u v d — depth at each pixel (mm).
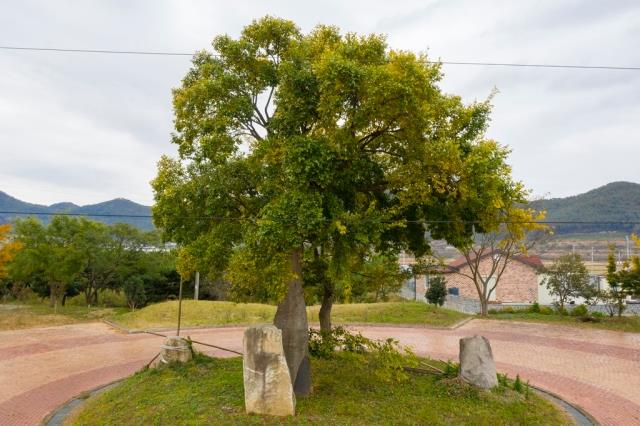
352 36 11469
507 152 12070
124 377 16484
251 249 10719
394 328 26297
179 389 12547
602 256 57312
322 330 14570
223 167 12148
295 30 12445
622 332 24828
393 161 12945
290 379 10891
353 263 12492
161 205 12352
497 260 30078
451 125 12414
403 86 9867
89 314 30984
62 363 18609
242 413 10828
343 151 11047
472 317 29578
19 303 41250
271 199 11742
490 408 11711
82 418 11859
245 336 11047
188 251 12258
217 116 11852
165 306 30953
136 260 40750
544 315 29703
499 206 11898
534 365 18062
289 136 11461
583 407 13250
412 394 12422
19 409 13234
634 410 13055
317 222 10672
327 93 10367
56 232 36219
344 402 11586
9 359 19203
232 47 12094
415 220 13773
